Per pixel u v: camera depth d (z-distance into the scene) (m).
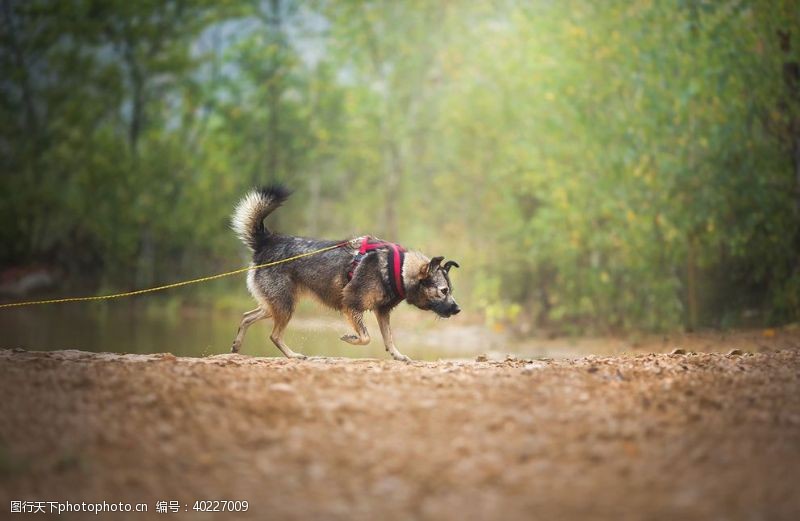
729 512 4.08
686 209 16.27
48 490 4.34
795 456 4.84
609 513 4.10
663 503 4.20
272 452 4.88
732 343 14.15
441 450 4.95
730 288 17.92
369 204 40.03
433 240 31.95
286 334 20.86
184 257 38.78
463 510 4.15
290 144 38.59
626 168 16.80
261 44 38.28
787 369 7.41
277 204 9.91
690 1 15.52
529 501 4.25
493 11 28.41
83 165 36.81
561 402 5.93
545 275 23.06
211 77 40.97
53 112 38.28
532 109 20.56
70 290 36.81
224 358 8.56
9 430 5.07
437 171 35.66
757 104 15.50
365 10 36.41
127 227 36.53
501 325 22.48
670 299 17.23
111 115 40.72
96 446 4.89
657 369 7.35
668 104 16.19
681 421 5.52
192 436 5.09
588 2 18.28
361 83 37.69
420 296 9.61
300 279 9.63
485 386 6.41
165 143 37.97
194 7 38.19
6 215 36.62
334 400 5.86
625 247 17.47
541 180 19.80
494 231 26.52
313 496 4.32
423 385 6.45
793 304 15.82
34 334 19.50
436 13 36.66
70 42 38.66
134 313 29.27
